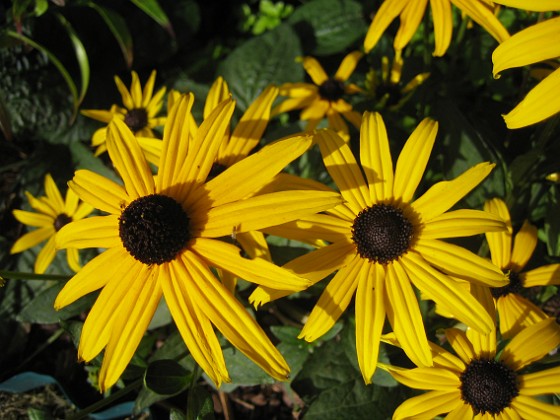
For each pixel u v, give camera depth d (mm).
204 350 165
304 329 175
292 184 190
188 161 179
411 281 180
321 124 269
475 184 178
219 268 173
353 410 219
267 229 184
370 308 174
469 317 168
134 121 270
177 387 200
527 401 183
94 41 329
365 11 320
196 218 175
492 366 186
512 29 278
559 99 150
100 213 279
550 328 184
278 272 164
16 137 314
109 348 168
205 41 355
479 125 250
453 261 175
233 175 174
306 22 323
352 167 188
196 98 288
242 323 165
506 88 274
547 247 248
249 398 270
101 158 314
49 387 276
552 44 153
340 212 188
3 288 290
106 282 176
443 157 230
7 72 309
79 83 322
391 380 216
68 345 288
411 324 173
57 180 305
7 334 285
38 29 313
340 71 277
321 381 223
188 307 169
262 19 343
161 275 173
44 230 273
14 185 313
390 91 269
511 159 259
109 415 262
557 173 234
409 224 182
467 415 185
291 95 273
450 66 274
